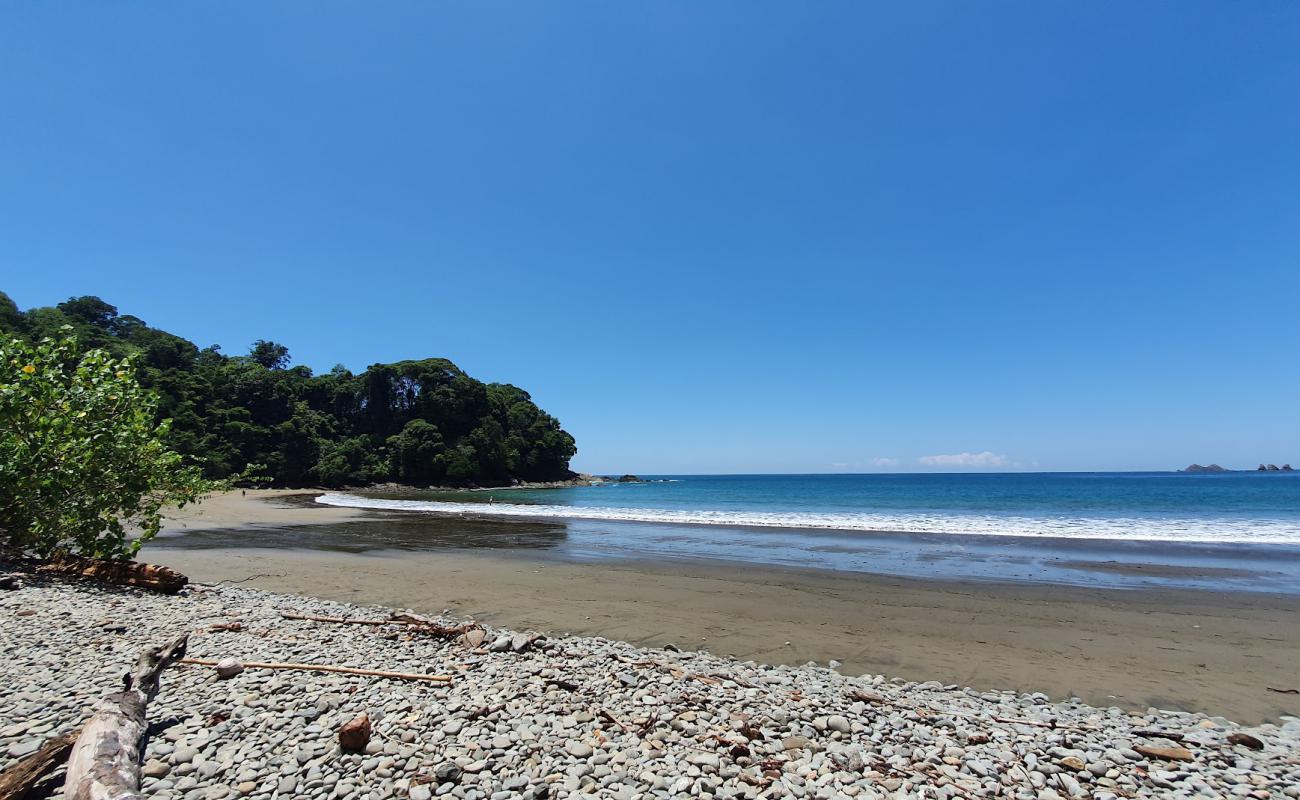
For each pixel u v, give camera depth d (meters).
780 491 73.00
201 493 12.57
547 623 9.42
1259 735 5.61
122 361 11.33
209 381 74.19
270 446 70.75
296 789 3.77
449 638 7.70
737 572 13.94
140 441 11.04
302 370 91.75
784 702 5.80
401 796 3.75
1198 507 34.53
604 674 6.37
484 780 3.98
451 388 85.12
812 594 11.59
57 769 3.68
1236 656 8.04
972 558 15.93
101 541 10.82
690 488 90.00
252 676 5.72
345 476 71.62
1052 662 7.79
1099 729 5.57
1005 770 4.61
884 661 7.82
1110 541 18.94
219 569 13.67
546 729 4.82
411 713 4.93
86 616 7.52
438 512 32.72
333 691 5.42
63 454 10.08
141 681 4.80
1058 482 98.06
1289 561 15.16
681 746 4.68
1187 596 11.42
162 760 4.02
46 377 10.17
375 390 84.06
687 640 8.65
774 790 4.09
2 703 4.73
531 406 102.12
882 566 14.79
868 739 5.03
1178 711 6.26
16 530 10.20
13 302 68.94
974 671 7.46
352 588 11.87
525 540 20.22
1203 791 4.45
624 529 23.61
